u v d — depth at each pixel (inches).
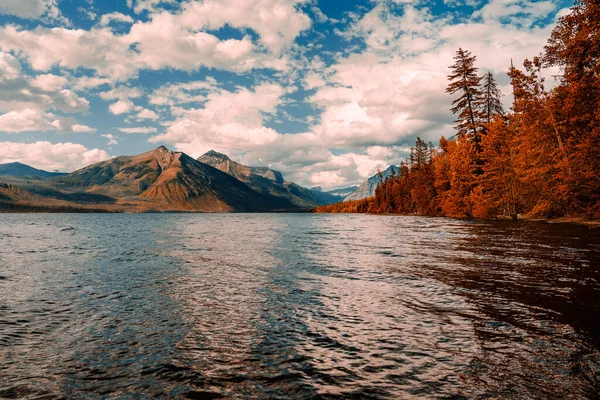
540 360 263.7
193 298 482.3
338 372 257.3
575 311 373.1
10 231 2422.5
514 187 2148.1
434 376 246.2
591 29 1237.7
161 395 229.8
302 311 411.2
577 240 981.2
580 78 1401.3
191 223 3863.2
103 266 778.8
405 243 1107.9
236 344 315.0
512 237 1124.5
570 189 1546.5
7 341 331.0
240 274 653.3
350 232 1795.0
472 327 338.6
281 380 247.0
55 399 228.1
